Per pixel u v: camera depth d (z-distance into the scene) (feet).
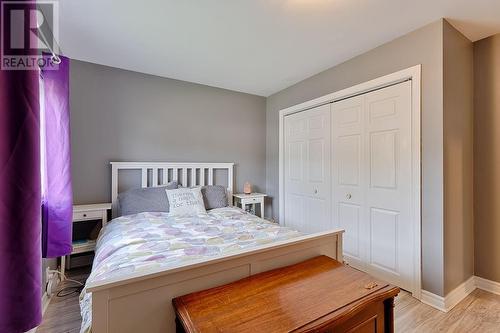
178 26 6.63
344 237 8.91
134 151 9.82
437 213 6.40
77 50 8.00
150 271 3.37
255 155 13.11
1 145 2.09
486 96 7.29
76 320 5.70
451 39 6.61
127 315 3.19
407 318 5.88
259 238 5.71
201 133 11.43
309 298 3.52
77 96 8.76
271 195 13.12
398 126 7.25
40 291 2.34
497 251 7.09
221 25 6.59
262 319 3.02
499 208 7.07
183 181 10.73
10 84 2.12
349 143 8.77
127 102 9.68
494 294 6.99
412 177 6.89
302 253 5.03
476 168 7.47
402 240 7.13
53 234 5.57
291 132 11.62
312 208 10.41
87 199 8.94
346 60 8.82
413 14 6.15
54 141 5.60
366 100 8.18
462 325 5.61
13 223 2.14
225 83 11.30
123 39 7.32
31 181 2.24
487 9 5.94
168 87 10.57
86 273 8.11
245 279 4.09
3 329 2.12
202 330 2.79
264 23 6.52
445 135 6.40
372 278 4.19
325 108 9.75
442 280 6.26
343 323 3.35
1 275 2.10
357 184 8.47
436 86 6.43
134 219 7.63
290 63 9.07
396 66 7.30
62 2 5.56
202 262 3.72
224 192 10.56
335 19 6.36
